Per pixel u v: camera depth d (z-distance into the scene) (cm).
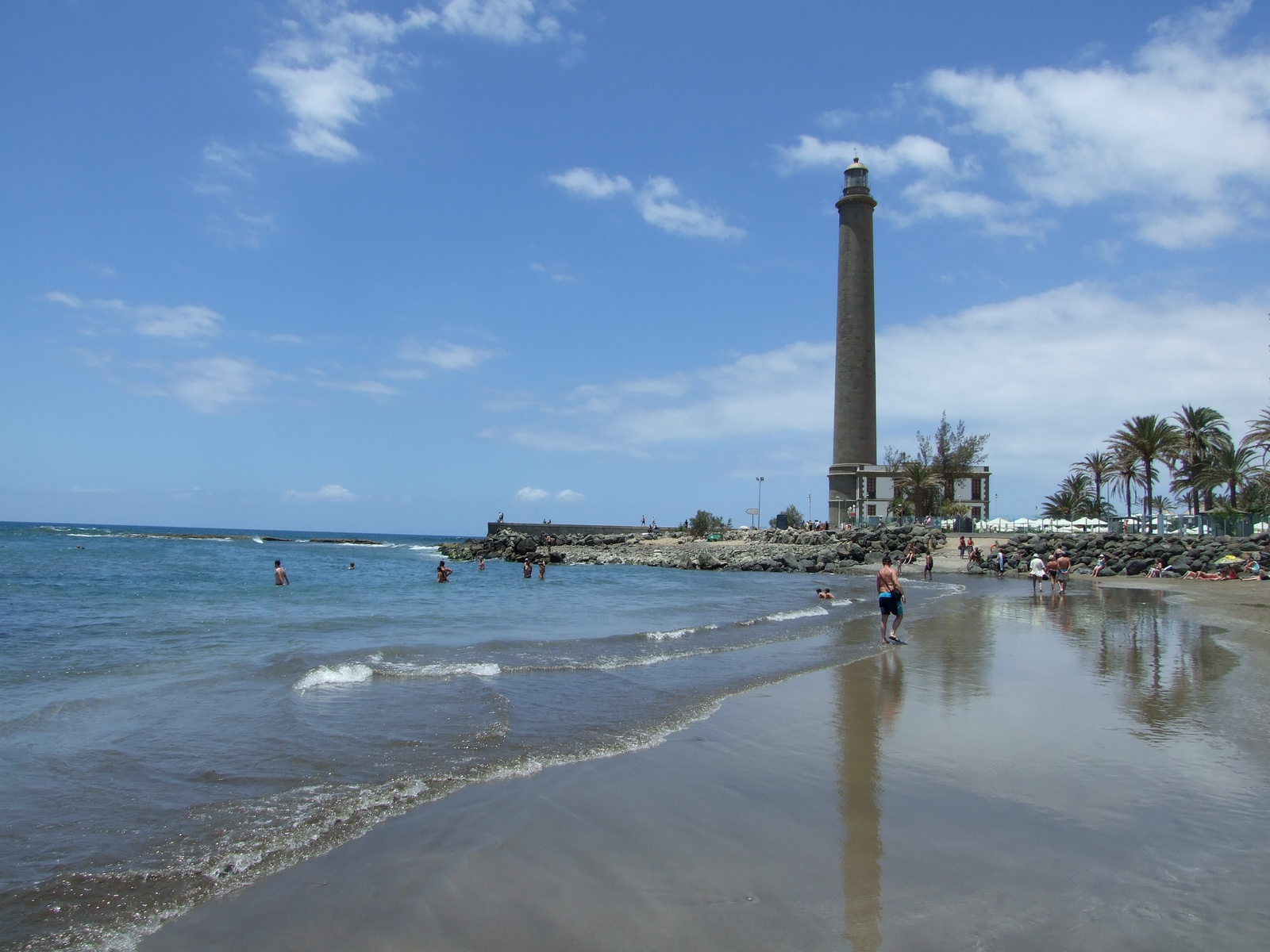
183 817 641
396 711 1002
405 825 625
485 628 1975
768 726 955
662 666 1384
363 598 2898
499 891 512
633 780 741
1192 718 999
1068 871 544
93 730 905
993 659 1484
